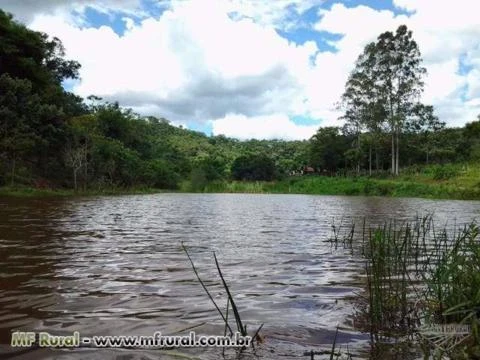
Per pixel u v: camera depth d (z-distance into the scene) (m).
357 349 3.27
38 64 37.44
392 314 4.01
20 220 11.74
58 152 32.34
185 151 88.94
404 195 37.84
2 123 27.34
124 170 42.19
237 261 6.57
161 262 6.38
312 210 18.61
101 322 3.77
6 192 25.08
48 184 30.92
